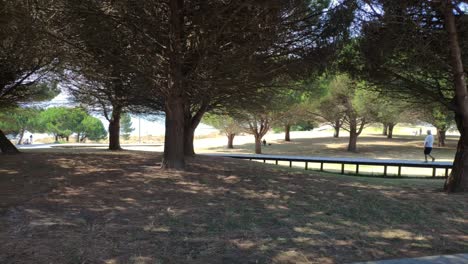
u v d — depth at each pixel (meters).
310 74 9.00
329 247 4.63
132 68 8.00
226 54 7.54
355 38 8.73
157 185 7.31
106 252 4.11
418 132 63.25
